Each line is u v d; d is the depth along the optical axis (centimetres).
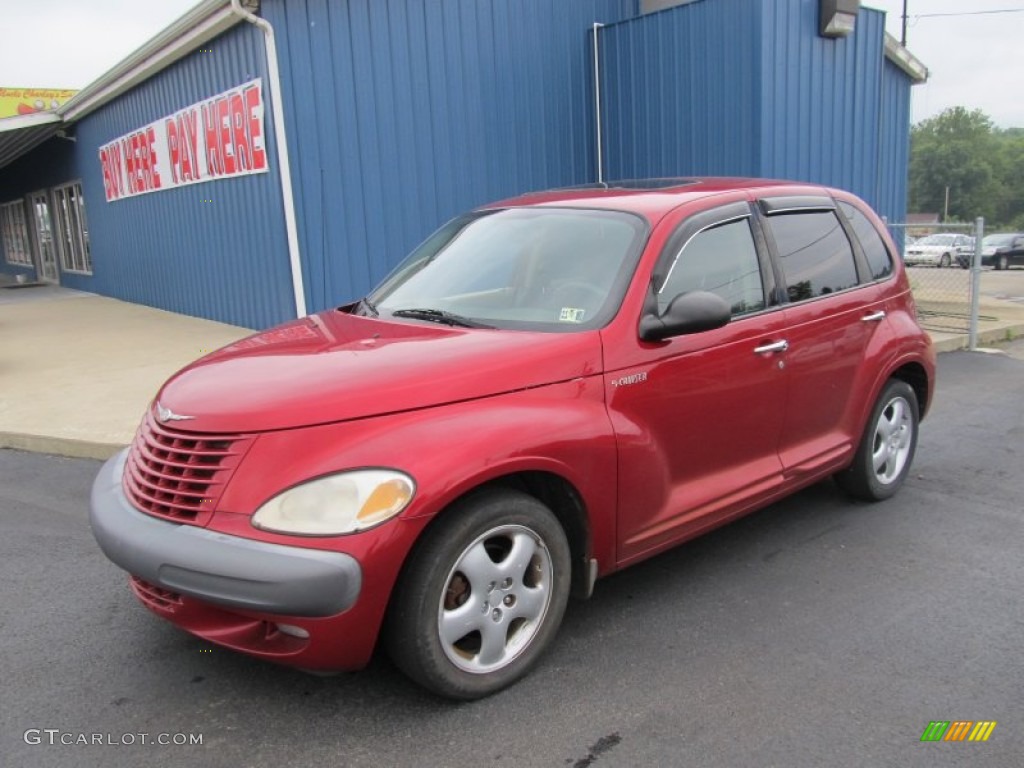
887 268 509
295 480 276
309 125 980
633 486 347
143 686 324
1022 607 385
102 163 1644
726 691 317
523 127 1146
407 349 329
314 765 277
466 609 300
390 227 1048
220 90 1100
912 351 505
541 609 323
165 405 318
